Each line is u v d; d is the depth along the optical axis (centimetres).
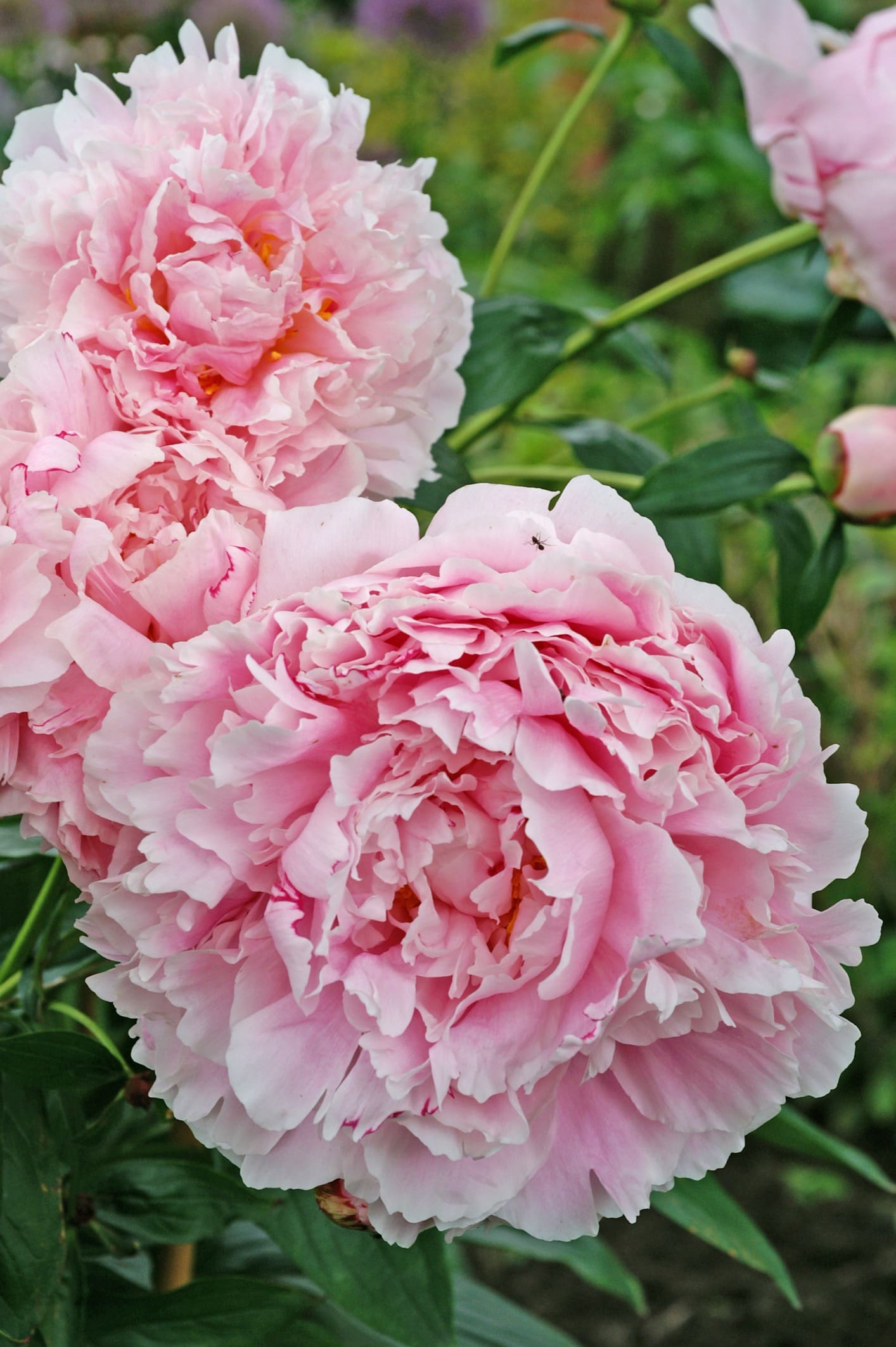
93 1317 70
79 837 58
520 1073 56
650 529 56
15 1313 64
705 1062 57
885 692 182
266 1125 56
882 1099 178
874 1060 184
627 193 207
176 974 56
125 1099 67
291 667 55
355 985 56
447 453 66
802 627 74
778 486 74
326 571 56
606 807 55
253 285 58
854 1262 167
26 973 67
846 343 162
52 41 124
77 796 57
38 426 56
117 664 56
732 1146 58
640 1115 58
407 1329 66
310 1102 56
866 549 181
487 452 95
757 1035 57
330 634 54
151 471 58
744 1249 76
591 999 56
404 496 62
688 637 56
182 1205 67
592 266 247
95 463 56
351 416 60
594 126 254
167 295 60
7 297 60
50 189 59
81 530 56
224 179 58
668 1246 171
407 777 56
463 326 64
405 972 57
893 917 184
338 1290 67
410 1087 56
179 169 58
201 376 60
